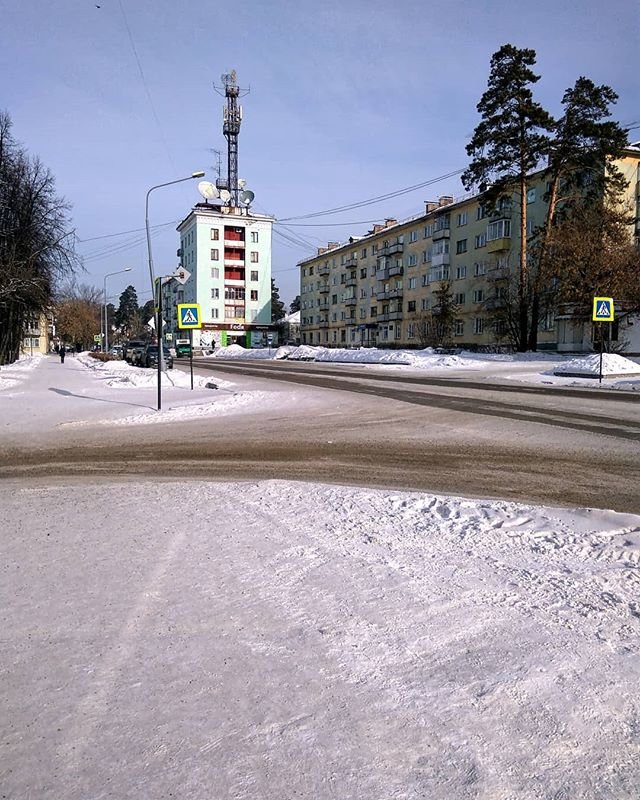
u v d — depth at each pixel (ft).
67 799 6.36
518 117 126.41
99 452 30.40
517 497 20.34
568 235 116.47
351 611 10.65
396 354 141.18
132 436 35.88
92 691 8.25
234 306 287.89
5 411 48.16
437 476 24.09
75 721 7.61
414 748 7.11
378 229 241.76
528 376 89.56
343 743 7.19
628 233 118.93
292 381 82.69
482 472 24.77
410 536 14.96
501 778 6.67
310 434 36.42
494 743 7.22
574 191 134.62
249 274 288.71
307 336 303.89
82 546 14.40
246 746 7.13
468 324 184.75
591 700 8.01
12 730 7.45
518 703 7.95
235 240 287.07
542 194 156.25
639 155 143.74
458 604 10.91
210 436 35.81
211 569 12.76
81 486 21.98
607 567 12.72
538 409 47.85
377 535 15.06
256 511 17.53
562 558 13.29
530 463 26.55
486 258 176.35
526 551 13.78
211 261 282.36
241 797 6.39
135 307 483.10
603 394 60.54
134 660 9.04
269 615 10.53
